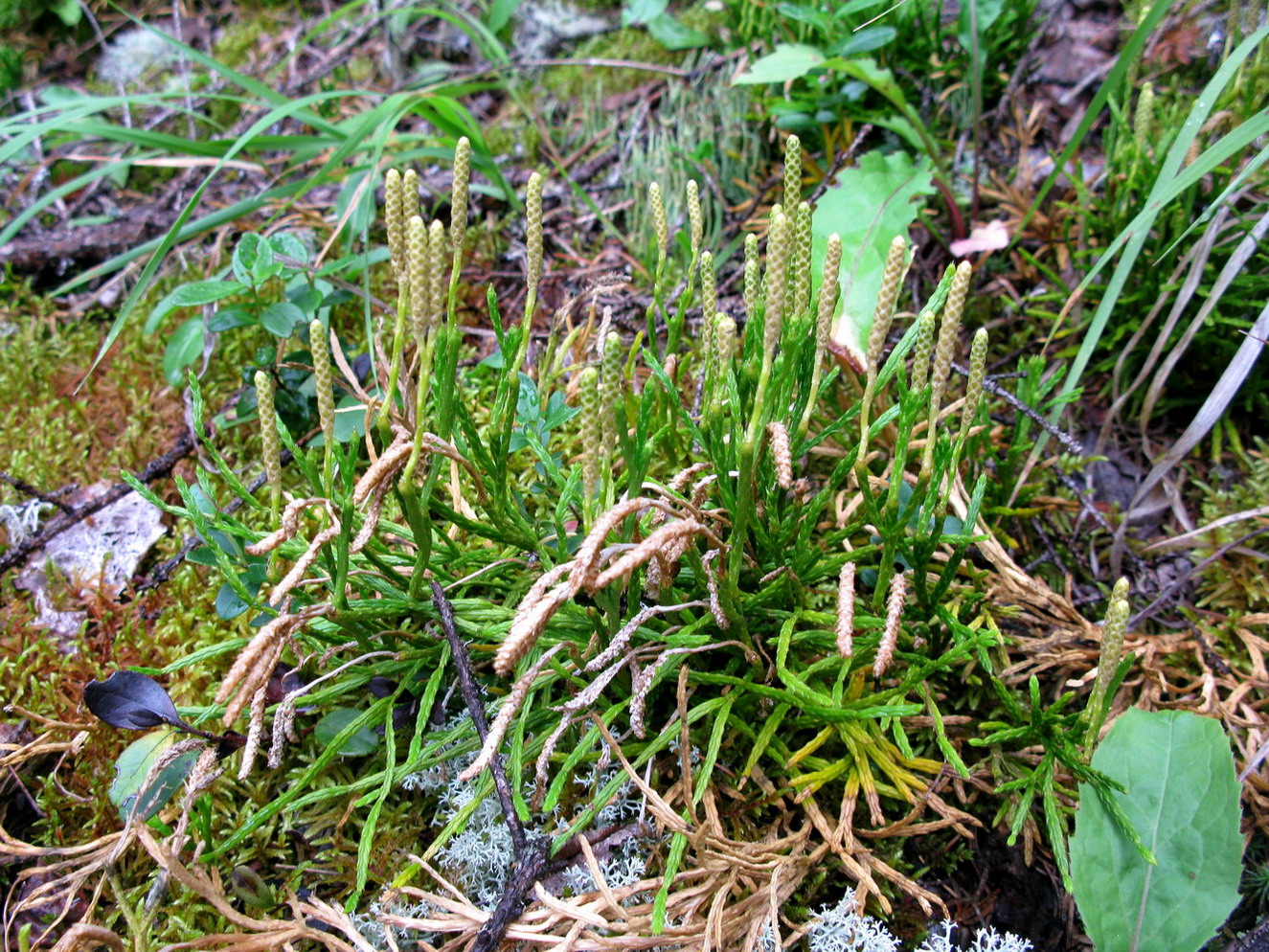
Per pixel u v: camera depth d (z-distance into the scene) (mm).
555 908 219
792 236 219
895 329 358
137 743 259
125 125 502
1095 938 231
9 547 336
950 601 285
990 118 428
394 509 299
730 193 428
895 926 259
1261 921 248
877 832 248
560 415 283
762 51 441
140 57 540
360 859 231
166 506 242
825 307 229
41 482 352
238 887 248
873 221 354
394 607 251
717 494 265
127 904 237
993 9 391
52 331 402
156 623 314
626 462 219
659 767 258
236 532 255
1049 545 321
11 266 417
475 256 420
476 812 259
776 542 249
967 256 387
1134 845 232
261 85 396
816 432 323
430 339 213
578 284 404
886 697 249
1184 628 313
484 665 275
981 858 270
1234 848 229
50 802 271
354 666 258
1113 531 330
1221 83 285
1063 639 290
